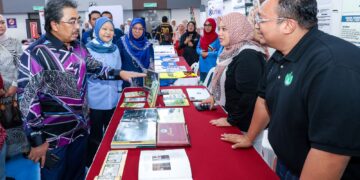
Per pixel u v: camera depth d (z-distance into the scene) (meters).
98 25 2.61
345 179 0.95
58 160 1.57
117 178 1.02
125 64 3.12
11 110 2.55
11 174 2.44
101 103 2.61
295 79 0.90
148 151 1.22
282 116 0.96
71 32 1.50
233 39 1.85
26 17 12.12
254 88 1.51
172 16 12.80
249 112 1.53
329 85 0.76
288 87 0.93
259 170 1.09
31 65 1.44
